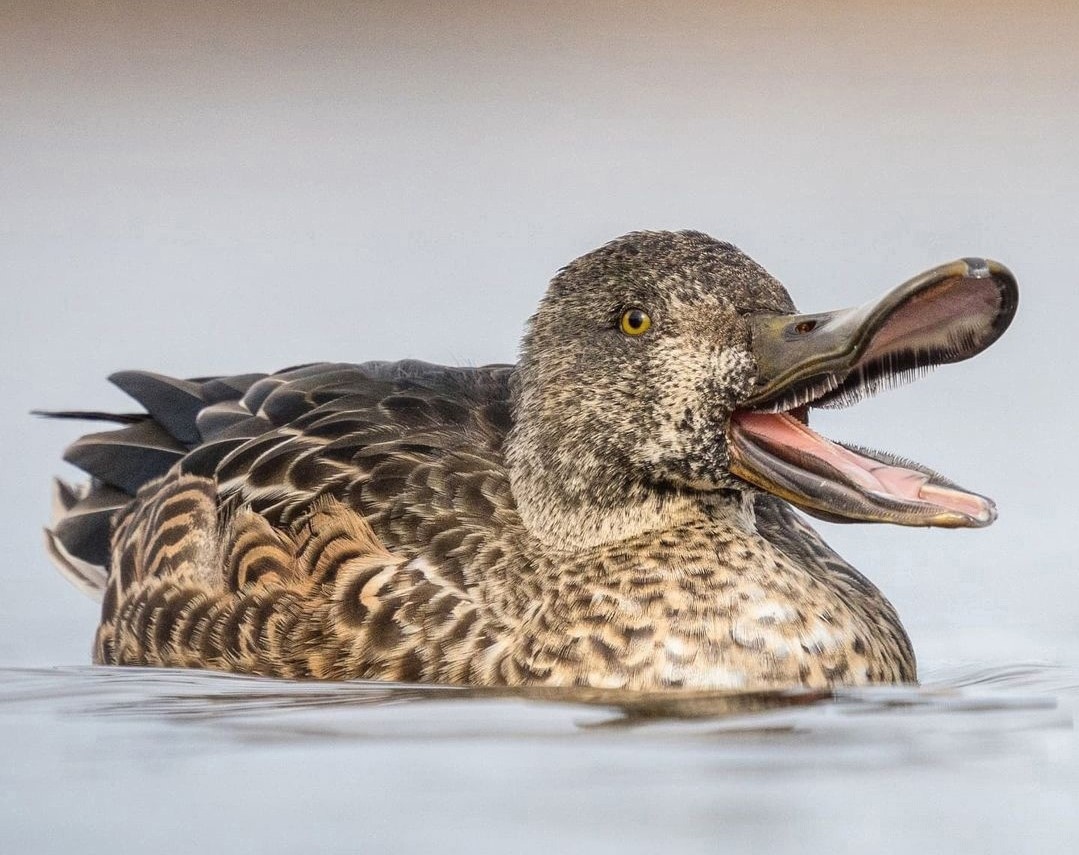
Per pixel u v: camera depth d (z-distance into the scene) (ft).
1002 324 39.42
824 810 33.06
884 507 40.47
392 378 50.01
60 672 44.47
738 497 44.06
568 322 43.68
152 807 33.50
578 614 41.75
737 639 41.27
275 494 45.42
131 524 49.75
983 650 46.57
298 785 34.35
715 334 42.04
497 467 45.55
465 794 33.68
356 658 42.39
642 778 34.58
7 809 33.60
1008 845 31.60
